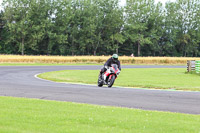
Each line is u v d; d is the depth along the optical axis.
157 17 172.62
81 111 13.84
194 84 32.72
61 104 15.84
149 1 171.38
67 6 154.00
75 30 153.88
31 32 147.38
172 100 18.98
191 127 11.00
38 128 10.11
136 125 11.13
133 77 41.12
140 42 162.00
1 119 11.32
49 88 24.81
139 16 165.25
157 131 10.31
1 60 80.00
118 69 26.72
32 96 19.89
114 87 27.67
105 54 172.62
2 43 156.88
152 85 30.03
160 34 174.38
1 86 26.03
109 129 10.37
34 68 59.78
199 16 179.00
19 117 11.85
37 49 148.12
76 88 25.25
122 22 160.75
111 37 153.88
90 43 161.50
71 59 91.06
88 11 155.12
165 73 50.94
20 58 83.12
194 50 182.12
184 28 181.25
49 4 154.75
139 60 97.56
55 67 65.62
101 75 27.84
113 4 160.00
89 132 9.83
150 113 13.88
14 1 143.75
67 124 10.98
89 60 93.75
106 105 16.81
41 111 13.44
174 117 13.04
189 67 52.16
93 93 21.89
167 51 183.38
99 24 159.25
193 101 18.72
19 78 36.12
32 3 144.62
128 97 20.06
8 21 148.12
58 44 161.25
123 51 175.25
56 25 156.88
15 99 17.30
